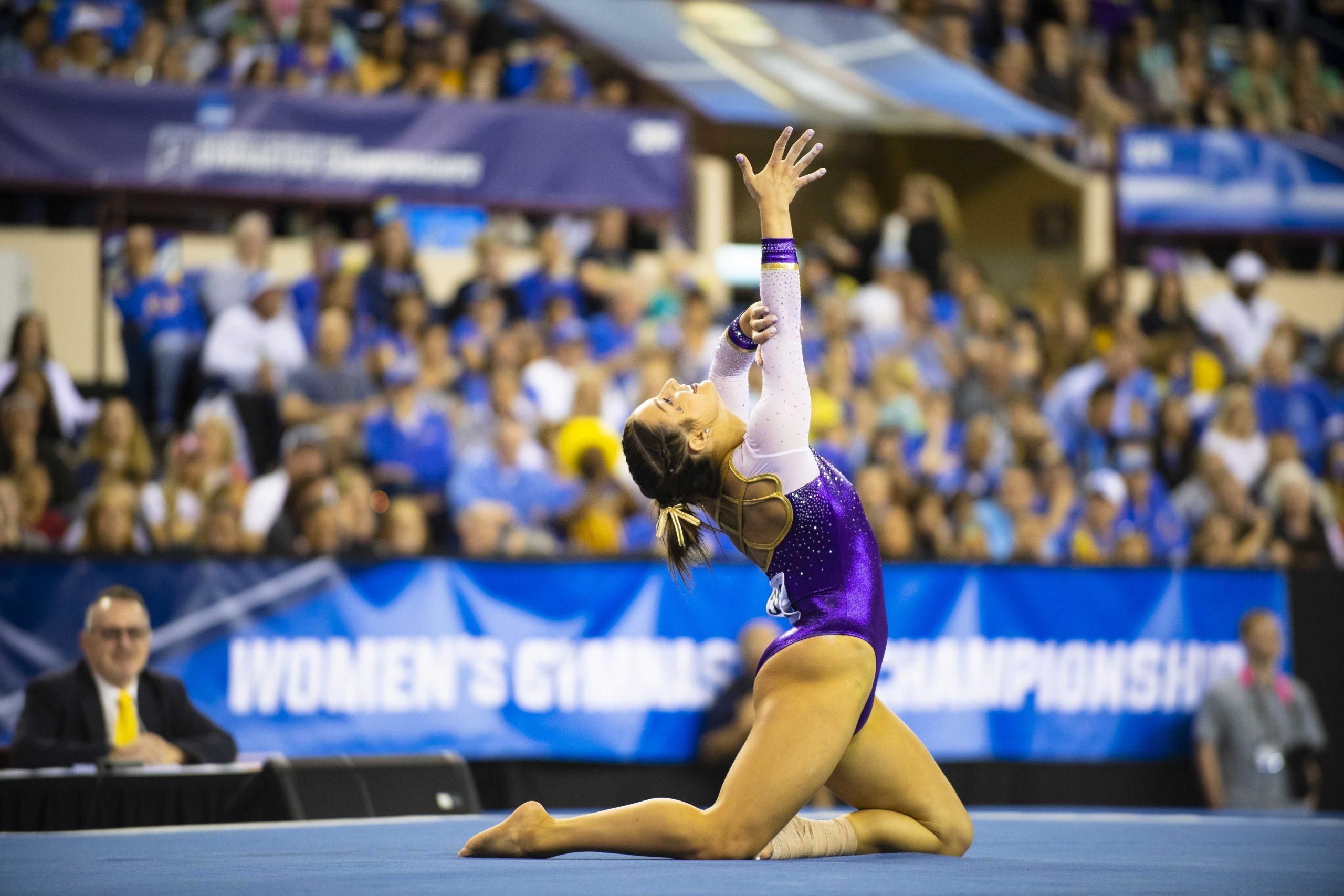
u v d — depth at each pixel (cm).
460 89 2923
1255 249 3406
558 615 1773
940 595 1872
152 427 2530
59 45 2631
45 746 1355
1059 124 3253
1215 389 2964
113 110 2459
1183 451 2794
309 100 2570
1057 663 1909
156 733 1425
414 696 1717
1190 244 3388
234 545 2091
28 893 733
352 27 2945
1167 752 1939
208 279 2581
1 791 1247
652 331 2784
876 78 3139
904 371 2839
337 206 2900
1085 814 1636
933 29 3269
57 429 2272
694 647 1814
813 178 936
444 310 2767
